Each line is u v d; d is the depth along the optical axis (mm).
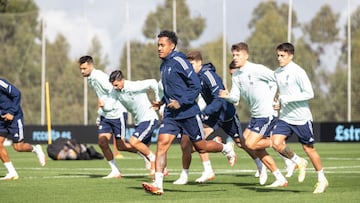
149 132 26906
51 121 64875
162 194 20828
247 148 24234
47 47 67688
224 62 60406
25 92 66938
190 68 20641
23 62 67875
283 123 21406
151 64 62062
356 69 63938
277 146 21406
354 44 65812
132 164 35938
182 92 20703
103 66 69688
